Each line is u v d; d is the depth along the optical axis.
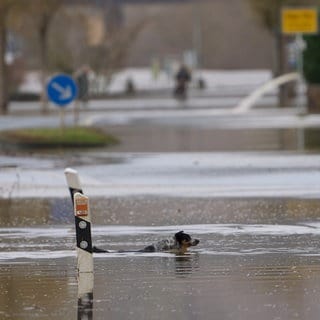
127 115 122.88
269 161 71.81
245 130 99.81
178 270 34.78
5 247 40.12
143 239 41.47
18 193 56.72
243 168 67.81
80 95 135.50
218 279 33.09
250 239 41.03
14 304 29.89
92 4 198.25
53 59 171.38
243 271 34.38
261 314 28.09
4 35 127.06
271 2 141.50
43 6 128.62
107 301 30.17
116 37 180.62
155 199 53.81
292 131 97.12
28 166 69.31
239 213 48.28
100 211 49.56
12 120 111.44
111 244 40.38
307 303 29.41
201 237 41.69
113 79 196.62
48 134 85.50
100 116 120.44
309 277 33.12
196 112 127.00
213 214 48.09
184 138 92.56
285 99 137.75
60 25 171.25
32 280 33.50
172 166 69.56
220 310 28.70
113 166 69.69
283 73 144.12
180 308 29.06
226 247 39.22
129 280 33.22
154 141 89.88
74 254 38.44
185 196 54.94
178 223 45.59
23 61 181.62
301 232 42.53
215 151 80.12
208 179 62.28
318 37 127.62
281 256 37.06
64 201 53.44
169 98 166.50
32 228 45.03
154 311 28.73
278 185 59.09
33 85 192.62
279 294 30.64
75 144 84.50
